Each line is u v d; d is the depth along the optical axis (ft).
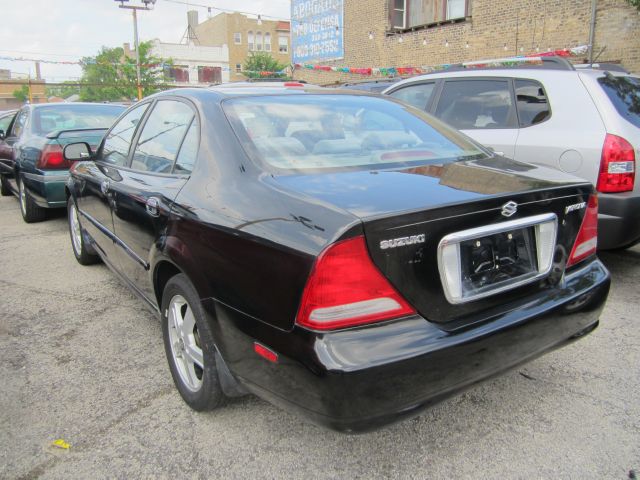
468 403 8.96
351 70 42.57
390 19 54.44
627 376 9.71
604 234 13.32
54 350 11.18
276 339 6.28
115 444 8.04
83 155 14.11
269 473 7.40
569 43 38.55
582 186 8.04
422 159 8.86
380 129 9.77
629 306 12.84
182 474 7.39
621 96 14.24
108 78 132.46
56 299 14.14
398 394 6.01
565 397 9.08
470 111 17.04
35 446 8.00
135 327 12.30
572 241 8.07
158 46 156.56
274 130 8.73
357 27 58.80
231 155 8.13
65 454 7.82
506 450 7.77
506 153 15.42
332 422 5.95
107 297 14.25
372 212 6.03
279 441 8.07
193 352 8.52
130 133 12.19
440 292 6.41
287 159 8.08
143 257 10.03
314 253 5.90
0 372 10.24
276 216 6.63
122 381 9.89
